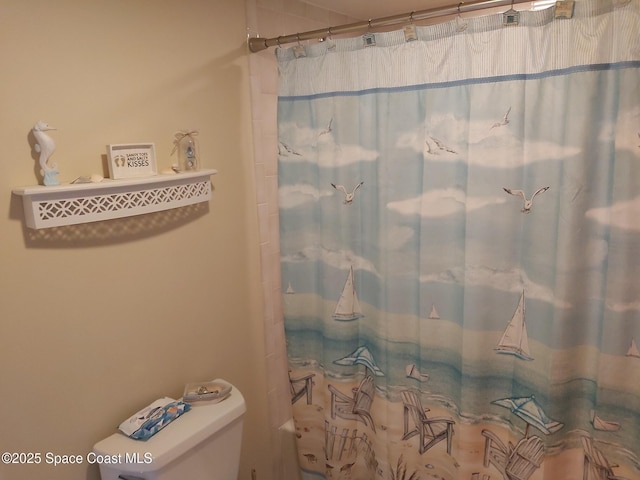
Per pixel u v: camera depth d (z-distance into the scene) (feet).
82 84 3.82
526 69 4.09
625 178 3.84
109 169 3.96
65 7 3.65
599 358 4.25
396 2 6.23
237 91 5.30
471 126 4.36
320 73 5.21
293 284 5.98
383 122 4.94
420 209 4.89
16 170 3.48
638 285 3.99
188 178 4.47
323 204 5.52
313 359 6.19
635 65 3.65
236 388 5.39
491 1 4.03
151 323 4.61
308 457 6.54
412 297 5.21
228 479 4.87
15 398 3.65
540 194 4.25
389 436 5.63
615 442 4.33
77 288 3.95
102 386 4.25
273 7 5.63
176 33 4.53
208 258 5.17
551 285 4.32
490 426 5.01
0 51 3.32
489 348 4.79
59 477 4.01
